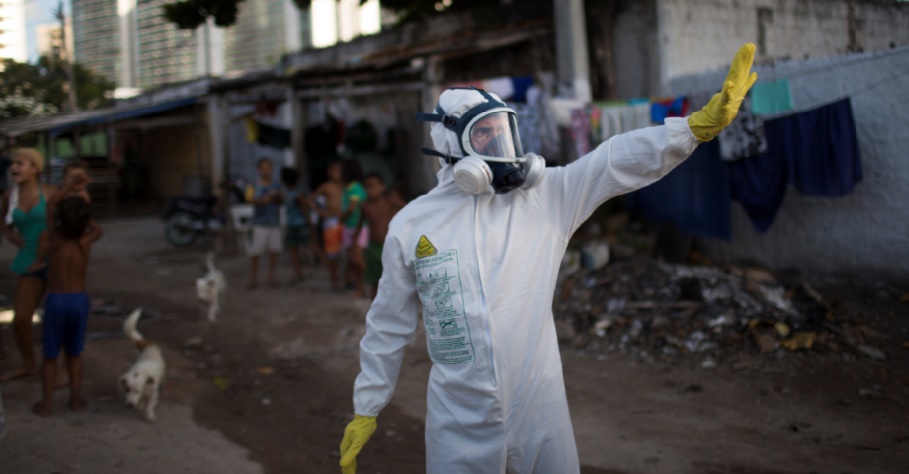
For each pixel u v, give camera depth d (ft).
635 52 27.73
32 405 14.93
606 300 21.02
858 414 14.24
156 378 14.65
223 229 38.29
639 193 26.81
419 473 12.53
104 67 85.97
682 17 26.81
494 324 6.89
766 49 29.94
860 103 21.04
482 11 32.45
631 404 15.46
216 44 83.35
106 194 65.16
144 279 31.07
